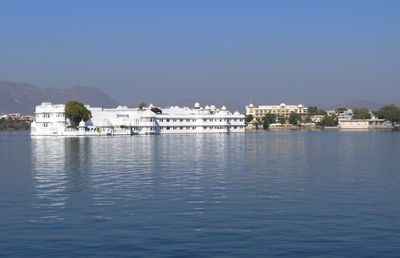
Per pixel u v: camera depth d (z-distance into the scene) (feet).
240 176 191.01
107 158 291.38
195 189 155.02
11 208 124.16
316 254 83.10
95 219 110.32
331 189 153.99
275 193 145.89
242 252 84.43
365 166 230.89
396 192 146.61
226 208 122.01
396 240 90.74
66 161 270.46
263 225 103.24
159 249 86.48
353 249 85.61
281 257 81.66
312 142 506.48
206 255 82.99
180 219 109.50
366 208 120.88
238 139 602.44
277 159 278.46
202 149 385.29
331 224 103.65
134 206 125.59
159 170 216.54
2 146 452.76
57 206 126.52
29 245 89.61
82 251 85.71
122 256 82.84
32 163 258.57
